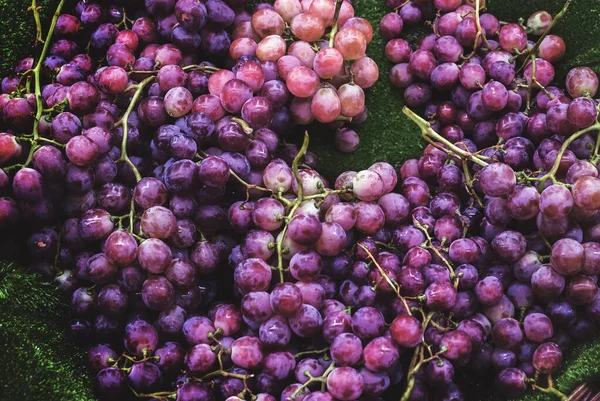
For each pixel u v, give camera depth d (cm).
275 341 99
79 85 103
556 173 103
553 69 110
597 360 100
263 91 105
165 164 104
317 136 112
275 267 102
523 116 108
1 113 104
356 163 112
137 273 101
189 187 101
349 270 103
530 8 113
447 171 107
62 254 104
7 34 107
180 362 101
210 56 108
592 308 102
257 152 104
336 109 106
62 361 102
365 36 108
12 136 101
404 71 112
